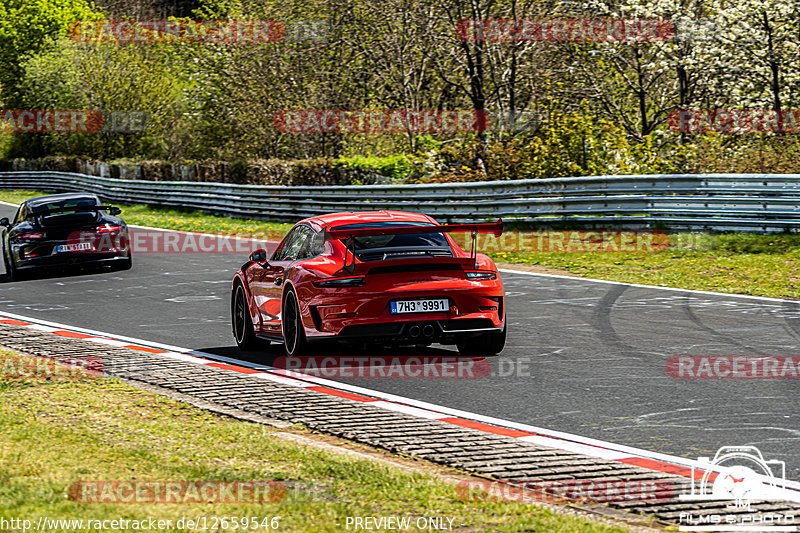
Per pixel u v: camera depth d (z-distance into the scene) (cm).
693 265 4950
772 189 5438
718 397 2339
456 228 2823
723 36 8112
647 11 8475
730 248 5272
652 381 2530
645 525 1433
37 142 16638
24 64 16812
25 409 2217
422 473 1705
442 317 2706
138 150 15162
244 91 11781
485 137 8912
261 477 1644
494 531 1370
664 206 5853
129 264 5728
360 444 1948
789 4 7812
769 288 4269
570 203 6166
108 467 1702
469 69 8988
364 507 1473
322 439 1992
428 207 6856
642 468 1748
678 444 1934
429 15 9412
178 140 14412
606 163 7925
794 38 7950
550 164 7900
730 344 3041
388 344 2708
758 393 2375
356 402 2320
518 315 3716
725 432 2022
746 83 8369
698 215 5728
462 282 2738
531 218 6353
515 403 2308
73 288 4975
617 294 4228
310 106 10962
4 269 5981
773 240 5312
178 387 2497
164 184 10019
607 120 8862
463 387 2480
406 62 9744
